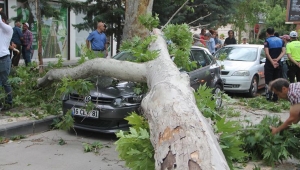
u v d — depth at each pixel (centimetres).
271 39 1055
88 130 641
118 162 530
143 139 331
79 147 596
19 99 761
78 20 2153
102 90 625
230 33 1603
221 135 341
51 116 723
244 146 543
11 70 847
